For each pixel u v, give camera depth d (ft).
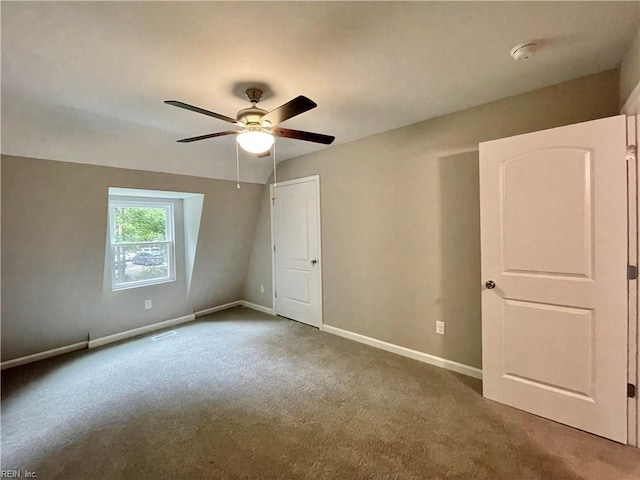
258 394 7.98
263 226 15.29
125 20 4.54
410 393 7.88
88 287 11.18
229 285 16.20
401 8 4.45
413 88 7.10
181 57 5.59
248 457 5.82
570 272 6.31
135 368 9.63
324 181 12.18
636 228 5.68
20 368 9.78
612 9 4.59
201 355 10.54
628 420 5.88
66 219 9.73
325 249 12.38
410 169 9.62
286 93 7.20
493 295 7.33
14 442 6.28
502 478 5.23
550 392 6.66
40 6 4.17
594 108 6.61
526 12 4.61
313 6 4.35
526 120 7.43
